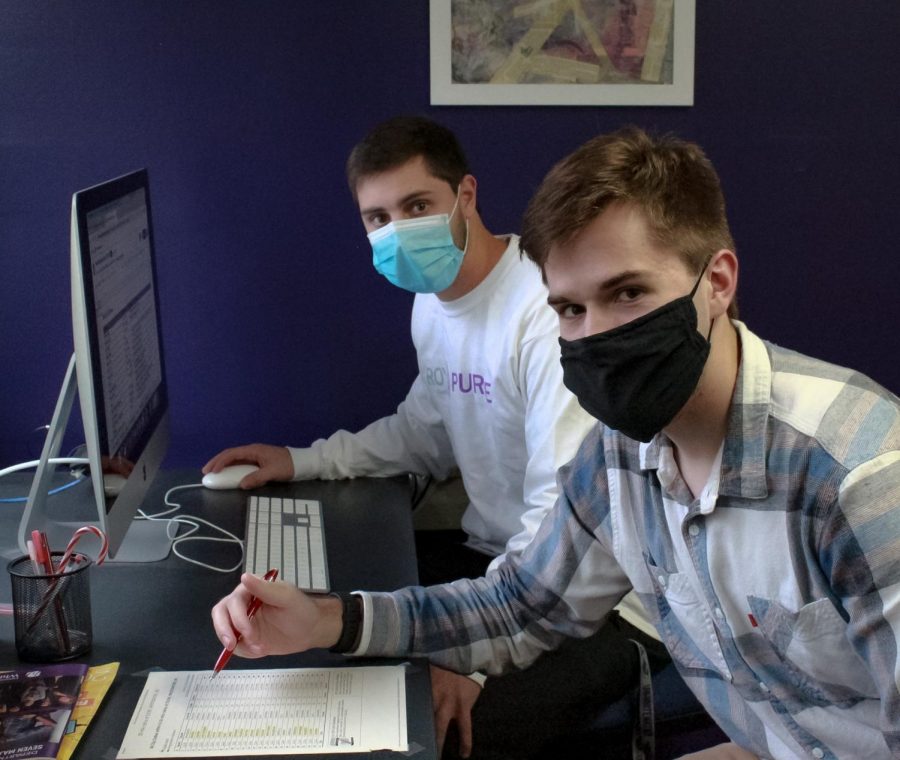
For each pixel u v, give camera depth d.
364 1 2.32
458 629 1.38
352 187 2.01
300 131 2.36
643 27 2.38
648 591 1.33
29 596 1.28
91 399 1.40
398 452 2.20
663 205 1.05
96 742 1.13
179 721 1.17
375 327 2.47
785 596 1.12
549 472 1.79
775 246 2.54
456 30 2.34
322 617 1.30
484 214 2.45
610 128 2.43
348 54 2.34
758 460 1.09
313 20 2.32
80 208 1.40
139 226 1.82
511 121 2.41
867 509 1.02
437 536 2.39
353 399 2.51
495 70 2.36
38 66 2.27
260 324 2.45
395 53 2.35
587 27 2.37
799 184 2.51
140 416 1.74
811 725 1.22
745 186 2.50
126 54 2.29
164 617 1.45
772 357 1.13
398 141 1.91
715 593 1.19
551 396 1.82
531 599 1.41
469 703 1.44
